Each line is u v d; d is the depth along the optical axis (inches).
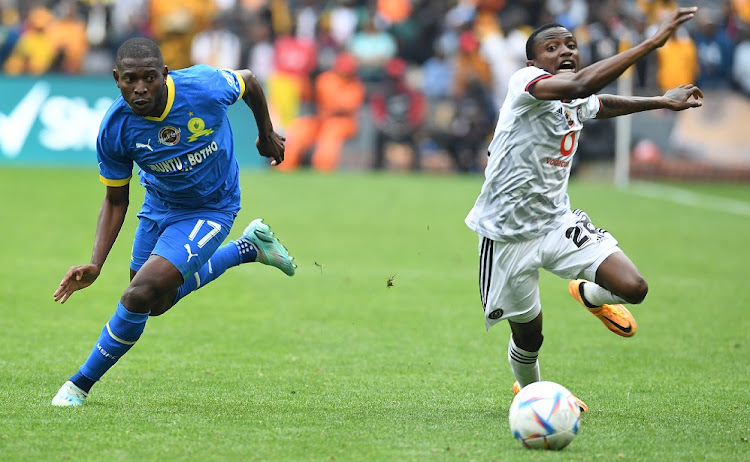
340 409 829.2
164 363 1018.7
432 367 1024.9
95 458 661.3
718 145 2994.6
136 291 800.3
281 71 2967.5
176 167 819.4
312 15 3174.2
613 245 800.3
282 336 1176.8
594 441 724.7
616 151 2999.5
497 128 808.9
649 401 882.1
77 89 2901.1
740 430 768.3
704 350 1136.8
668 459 676.7
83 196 2426.2
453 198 2571.4
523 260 813.9
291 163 2984.7
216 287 1509.6
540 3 3174.2
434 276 1640.0
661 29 707.4
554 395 696.4
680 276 1685.5
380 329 1229.1
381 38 3043.8
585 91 722.2
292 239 1972.2
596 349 1139.3
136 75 762.8
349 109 2982.3
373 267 1711.4
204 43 3105.3
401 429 756.6
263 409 821.9
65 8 3144.7
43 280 1512.1
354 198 2524.6
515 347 848.9
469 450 693.3
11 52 3157.0
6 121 2893.7
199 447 691.4
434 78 3041.3
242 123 2987.2
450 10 3184.1
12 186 2519.7
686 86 828.6
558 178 809.5
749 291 1547.7
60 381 920.9
